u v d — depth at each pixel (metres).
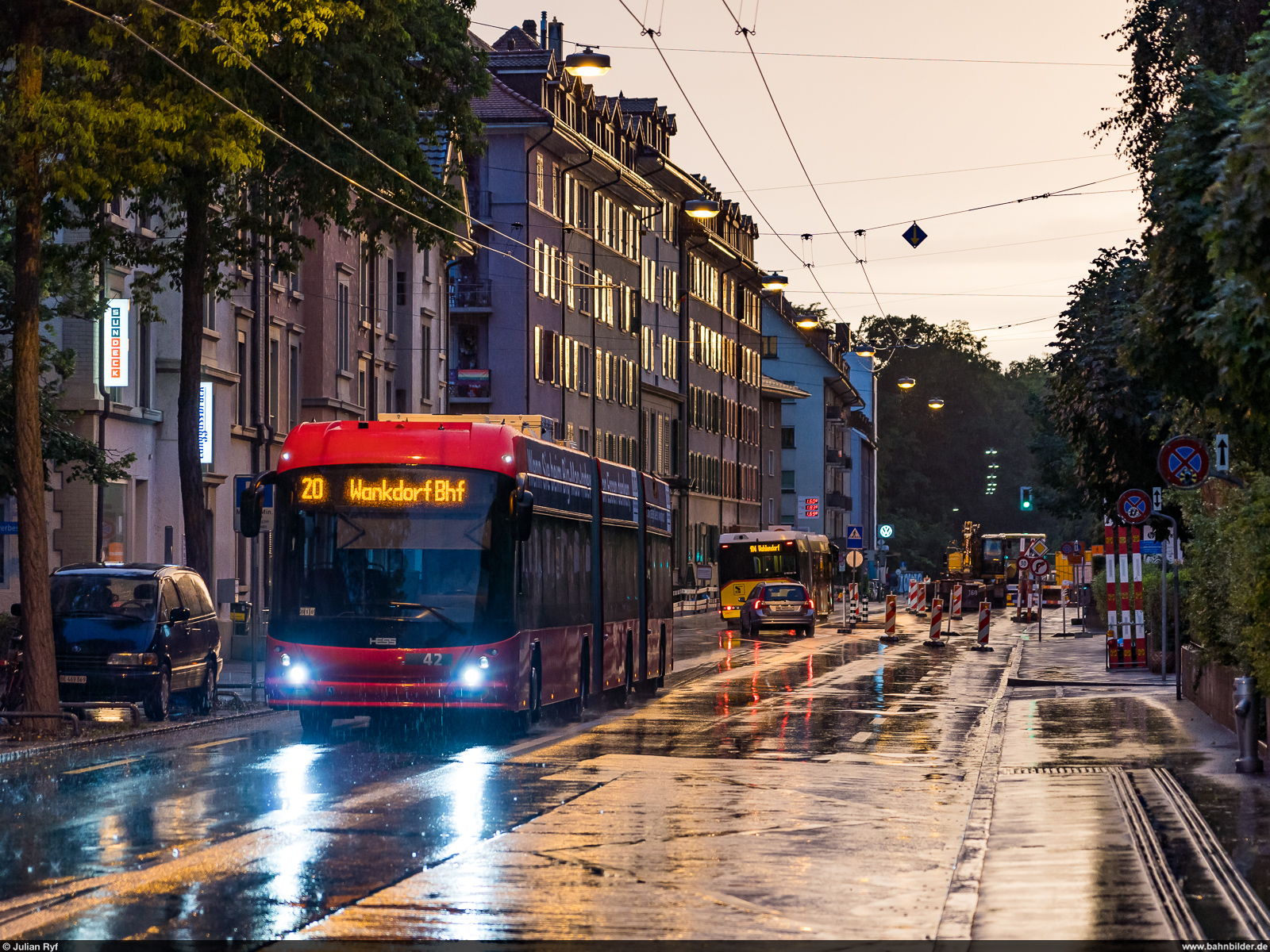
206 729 22.95
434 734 22.02
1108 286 35.59
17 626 25.97
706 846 12.38
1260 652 15.41
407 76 28.67
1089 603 60.75
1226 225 11.02
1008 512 168.25
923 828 13.55
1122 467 35.44
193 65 21.77
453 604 20.52
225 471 43.59
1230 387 11.76
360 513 20.75
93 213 27.25
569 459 24.66
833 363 130.75
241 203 29.47
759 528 115.94
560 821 13.48
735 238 108.38
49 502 35.97
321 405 49.88
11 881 10.38
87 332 35.84
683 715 25.69
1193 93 15.41
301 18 21.47
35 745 19.55
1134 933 8.70
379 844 12.04
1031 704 26.91
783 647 49.12
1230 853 11.30
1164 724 22.39
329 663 20.42
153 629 23.55
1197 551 21.28
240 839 12.17
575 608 24.61
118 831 12.52
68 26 21.06
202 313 27.83
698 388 99.56
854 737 21.97
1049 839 12.28
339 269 51.47
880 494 161.62
